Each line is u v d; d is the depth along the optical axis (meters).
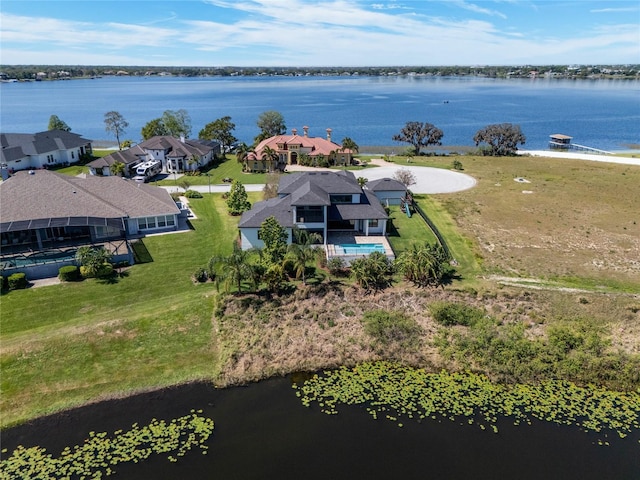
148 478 21.48
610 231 53.12
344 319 34.91
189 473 21.78
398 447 23.59
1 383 27.73
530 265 44.19
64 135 89.06
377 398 27.53
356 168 87.81
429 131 107.19
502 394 28.03
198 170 83.25
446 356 31.20
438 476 21.72
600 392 28.30
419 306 36.44
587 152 115.25
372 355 31.59
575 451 23.59
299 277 39.62
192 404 26.72
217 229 52.53
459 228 53.88
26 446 23.55
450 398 27.61
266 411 26.23
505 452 23.41
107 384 28.16
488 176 81.38
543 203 64.00
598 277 41.75
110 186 52.59
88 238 46.38
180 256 44.84
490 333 32.78
